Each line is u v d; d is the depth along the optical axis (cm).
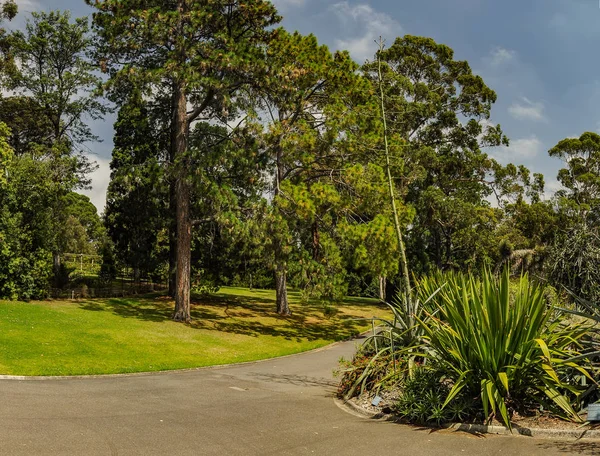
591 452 688
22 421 835
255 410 1009
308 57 2761
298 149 2577
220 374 1582
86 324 2223
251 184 2852
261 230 2444
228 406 1048
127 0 2603
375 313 3872
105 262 3850
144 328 2339
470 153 4444
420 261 4372
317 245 2738
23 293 2717
